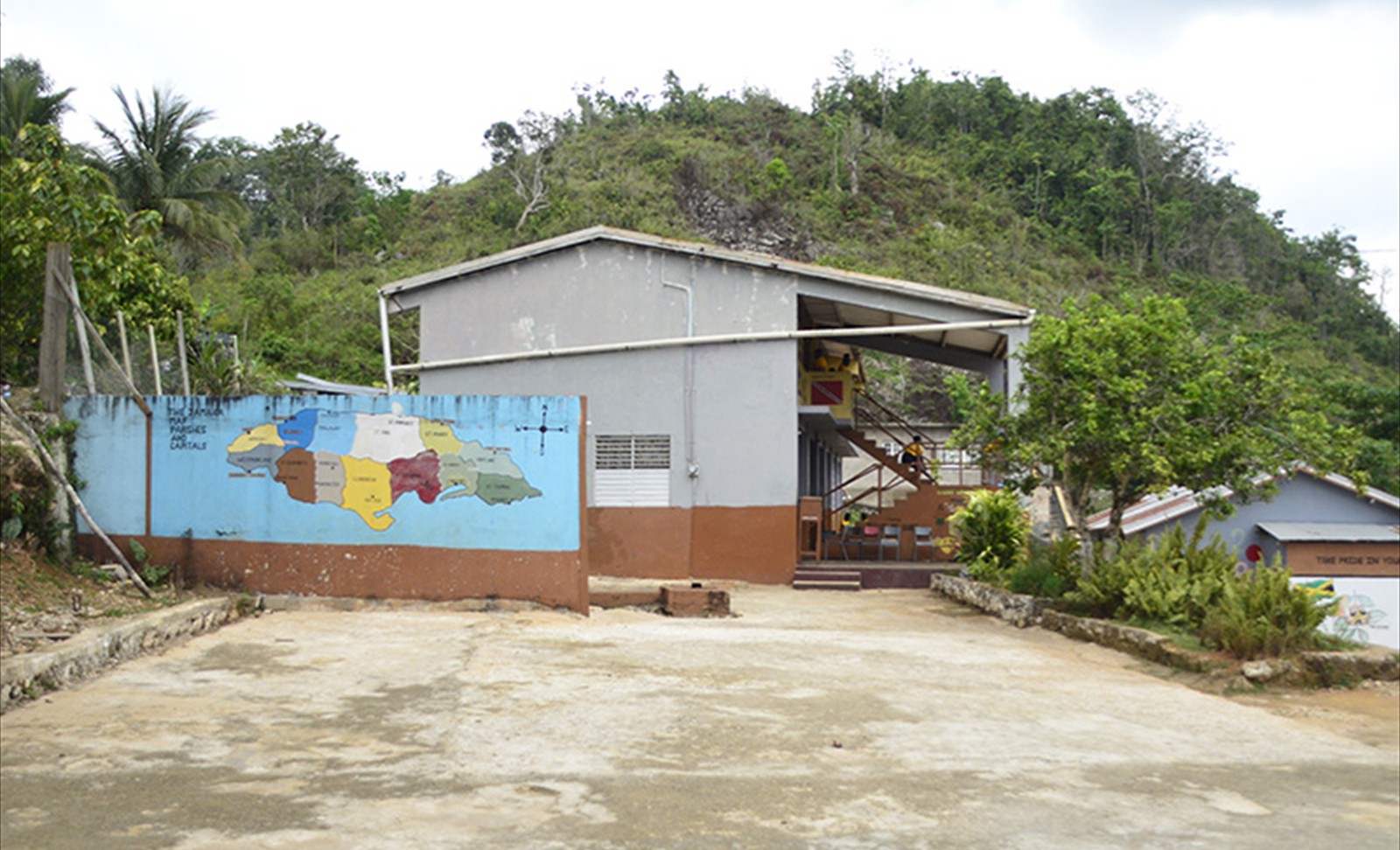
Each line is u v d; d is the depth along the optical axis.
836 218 68.00
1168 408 13.83
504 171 68.94
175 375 15.38
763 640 11.98
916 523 23.14
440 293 20.72
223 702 7.87
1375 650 11.39
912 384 48.25
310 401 12.69
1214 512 15.63
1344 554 18.56
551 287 20.36
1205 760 7.73
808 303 21.47
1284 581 11.73
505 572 12.72
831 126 76.31
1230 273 70.94
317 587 12.55
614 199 64.56
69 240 13.23
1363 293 76.50
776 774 6.62
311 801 5.71
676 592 14.45
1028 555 16.62
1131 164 78.38
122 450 12.70
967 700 9.26
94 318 13.94
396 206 65.06
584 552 12.92
